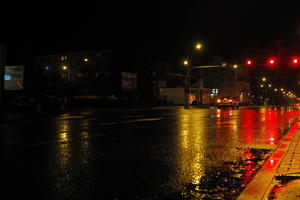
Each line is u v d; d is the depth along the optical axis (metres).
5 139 11.00
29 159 7.57
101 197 4.84
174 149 9.16
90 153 8.44
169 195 4.96
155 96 66.50
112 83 59.16
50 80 64.19
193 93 74.44
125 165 7.04
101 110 37.97
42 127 15.38
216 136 12.13
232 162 7.41
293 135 12.34
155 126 16.06
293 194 4.95
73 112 32.22
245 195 4.91
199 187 5.39
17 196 4.85
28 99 29.48
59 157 7.84
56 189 5.21
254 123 18.39
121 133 12.99
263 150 9.03
